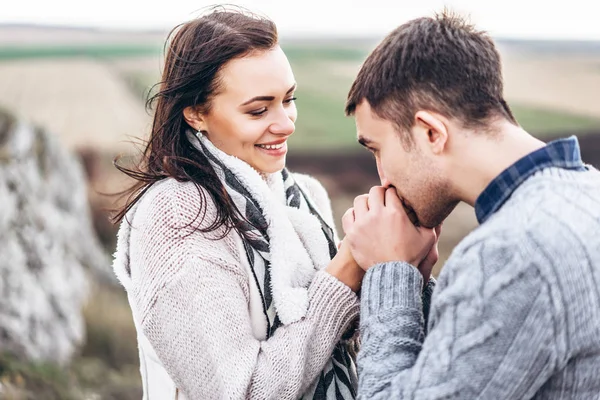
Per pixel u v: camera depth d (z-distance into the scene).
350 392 1.76
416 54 1.37
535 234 1.17
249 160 1.74
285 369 1.55
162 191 1.65
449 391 1.18
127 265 1.73
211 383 1.55
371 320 1.43
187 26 1.71
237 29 1.65
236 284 1.60
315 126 33.50
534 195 1.24
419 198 1.46
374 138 1.47
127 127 24.59
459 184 1.38
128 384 6.06
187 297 1.54
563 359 1.17
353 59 56.41
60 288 6.95
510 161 1.31
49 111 26.62
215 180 1.67
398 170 1.45
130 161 1.86
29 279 6.51
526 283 1.15
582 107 34.72
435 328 1.24
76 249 8.94
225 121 1.68
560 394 1.23
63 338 6.47
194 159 1.71
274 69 1.65
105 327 7.36
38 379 4.93
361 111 1.47
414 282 1.49
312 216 1.80
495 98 1.35
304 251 1.72
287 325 1.62
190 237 1.58
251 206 1.68
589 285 1.17
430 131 1.37
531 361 1.15
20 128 8.45
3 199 6.95
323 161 28.64
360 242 1.58
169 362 1.60
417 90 1.36
